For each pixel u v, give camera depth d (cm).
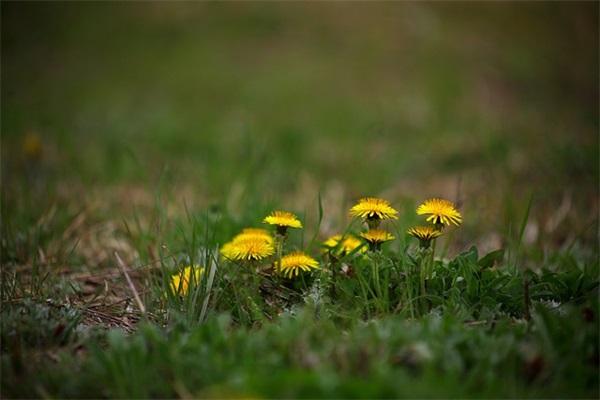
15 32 1196
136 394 173
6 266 313
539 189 471
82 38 1148
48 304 252
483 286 231
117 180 550
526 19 1256
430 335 192
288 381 162
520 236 254
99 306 262
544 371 181
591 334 192
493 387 171
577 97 1001
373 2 1196
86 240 364
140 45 1103
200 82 973
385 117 822
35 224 356
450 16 1199
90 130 779
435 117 814
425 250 228
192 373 179
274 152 651
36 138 594
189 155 664
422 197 509
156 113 848
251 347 188
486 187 502
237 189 487
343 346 187
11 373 192
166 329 220
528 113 864
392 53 1055
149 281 284
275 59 1035
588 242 370
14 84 1028
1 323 213
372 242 228
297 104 902
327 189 533
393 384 165
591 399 173
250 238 254
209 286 238
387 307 225
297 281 252
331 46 1077
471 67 1027
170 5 1211
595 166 495
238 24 1138
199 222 358
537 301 229
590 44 1238
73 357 202
